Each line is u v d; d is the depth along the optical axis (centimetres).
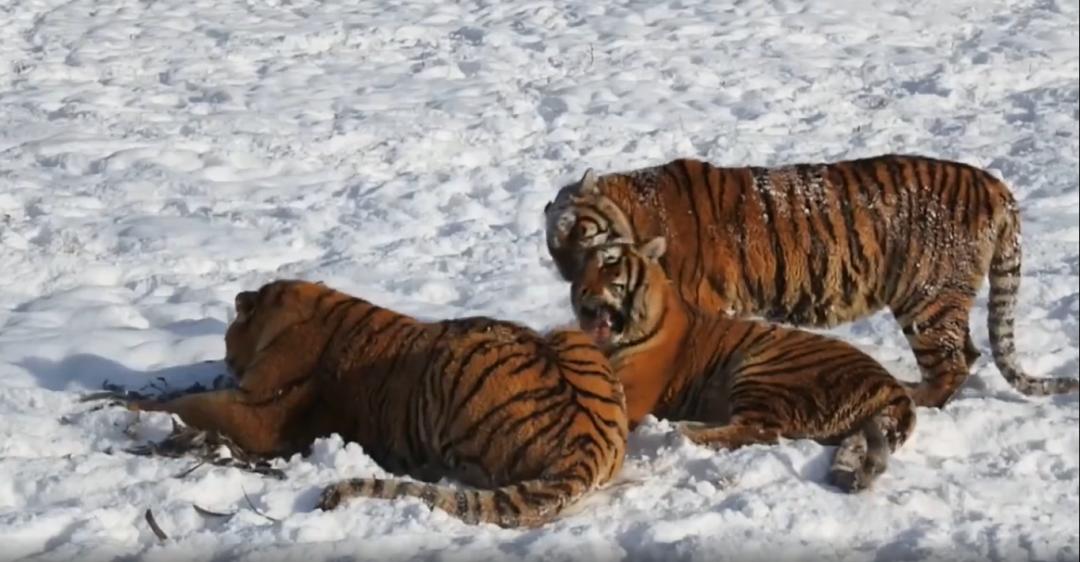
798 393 888
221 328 1120
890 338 1144
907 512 798
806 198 1041
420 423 812
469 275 1288
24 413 909
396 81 2002
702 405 924
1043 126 1809
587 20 2367
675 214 1037
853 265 1041
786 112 1889
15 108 1803
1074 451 908
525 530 755
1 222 1390
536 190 1542
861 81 2052
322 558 714
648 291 914
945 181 1048
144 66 2038
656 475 827
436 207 1488
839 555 747
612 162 1659
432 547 725
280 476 805
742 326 926
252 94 1909
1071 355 1105
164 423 872
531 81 2008
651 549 738
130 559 716
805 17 2388
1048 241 1392
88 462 823
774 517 779
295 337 860
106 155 1617
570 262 1053
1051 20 2391
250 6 2445
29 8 2353
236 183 1551
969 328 1119
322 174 1600
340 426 855
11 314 1147
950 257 1037
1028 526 789
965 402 985
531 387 786
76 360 1034
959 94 1977
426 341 827
